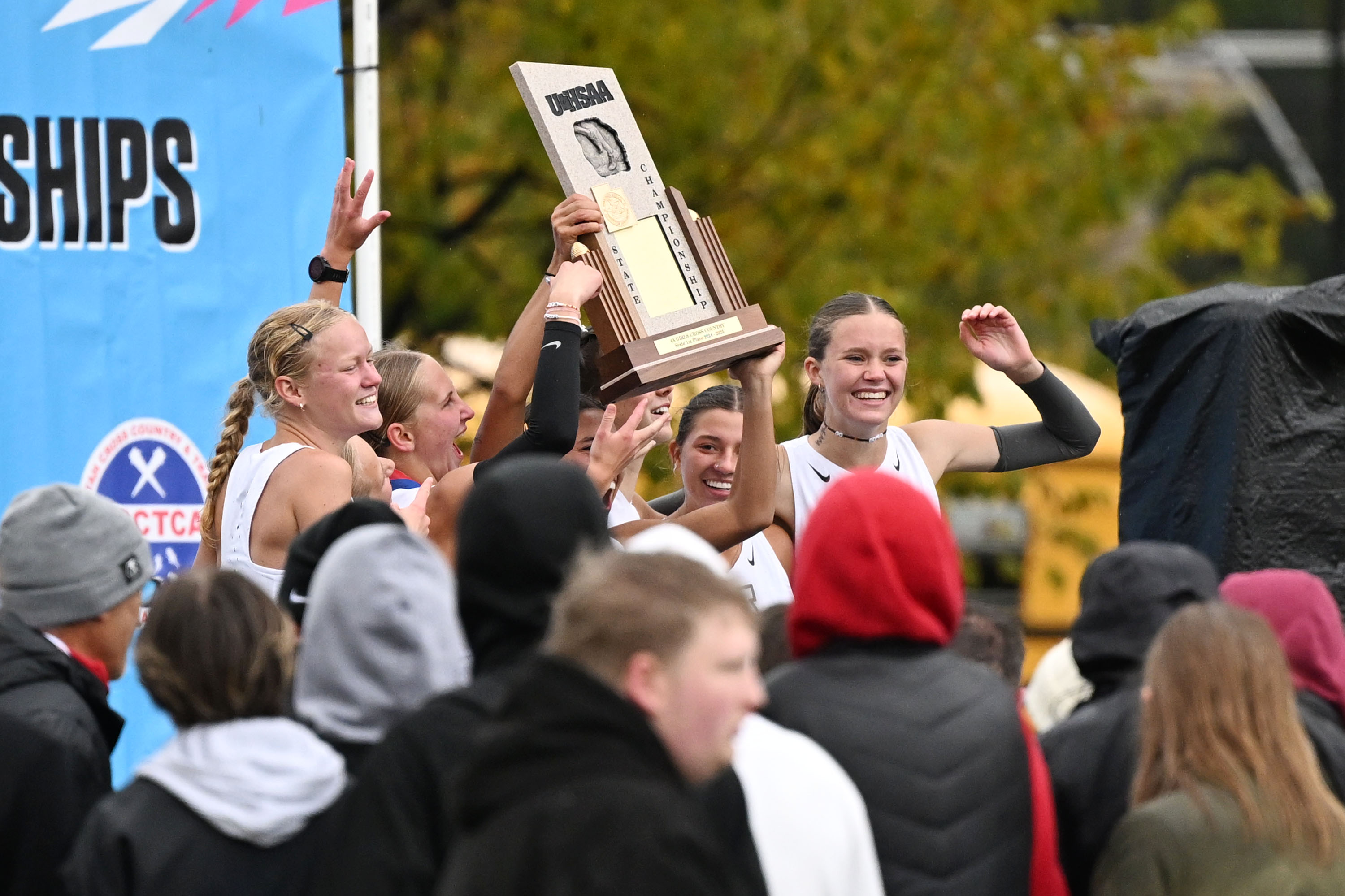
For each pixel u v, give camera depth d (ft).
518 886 21.42
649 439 45.29
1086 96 130.11
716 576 24.71
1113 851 31.65
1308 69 230.68
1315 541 50.80
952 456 54.24
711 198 120.88
